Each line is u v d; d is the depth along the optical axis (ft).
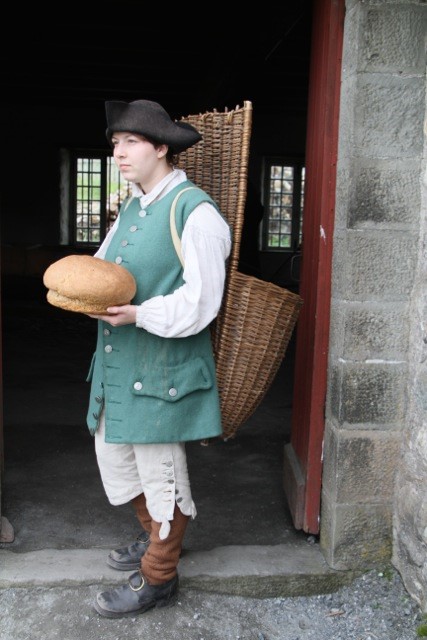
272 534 8.48
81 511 8.95
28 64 26.63
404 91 6.72
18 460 10.69
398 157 6.83
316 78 8.10
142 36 22.16
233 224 6.43
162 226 6.07
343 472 7.35
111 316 5.81
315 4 8.13
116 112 5.93
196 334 6.32
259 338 6.41
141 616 6.96
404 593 7.30
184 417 6.27
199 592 7.38
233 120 6.48
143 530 8.48
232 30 19.26
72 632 6.72
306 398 8.32
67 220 36.73
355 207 6.88
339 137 7.28
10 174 35.40
